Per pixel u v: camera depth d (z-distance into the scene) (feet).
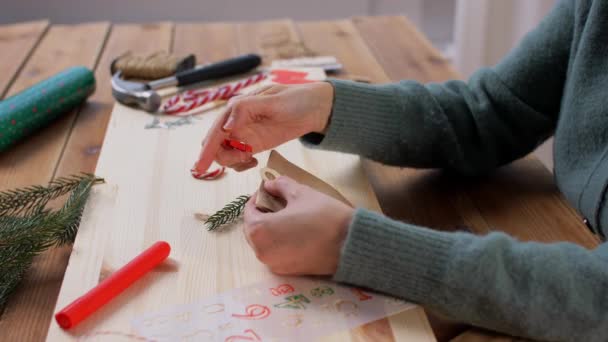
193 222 2.65
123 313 2.16
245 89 3.97
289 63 4.51
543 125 3.10
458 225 2.87
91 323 2.12
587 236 2.75
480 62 7.16
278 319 2.13
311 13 7.91
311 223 2.19
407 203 3.04
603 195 2.47
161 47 5.01
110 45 5.07
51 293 2.41
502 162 3.20
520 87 3.04
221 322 2.11
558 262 2.06
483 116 3.09
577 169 2.73
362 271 2.16
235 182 2.95
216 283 2.30
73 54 4.88
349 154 3.19
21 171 3.33
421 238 2.14
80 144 3.60
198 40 5.19
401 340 2.05
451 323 2.26
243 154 2.74
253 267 2.38
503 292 2.03
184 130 3.47
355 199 2.85
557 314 2.03
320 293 2.24
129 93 3.77
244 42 5.11
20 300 2.37
